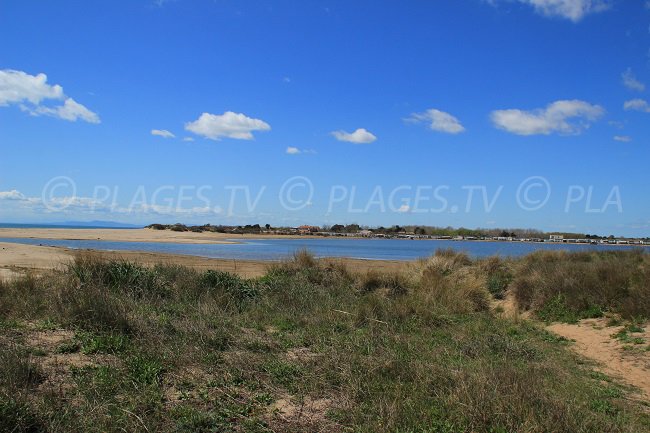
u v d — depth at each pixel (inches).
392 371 239.3
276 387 219.5
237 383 219.3
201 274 468.1
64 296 316.5
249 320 360.2
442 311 433.1
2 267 617.6
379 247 2207.2
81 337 255.0
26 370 195.9
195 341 268.7
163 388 205.2
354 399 205.8
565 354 334.6
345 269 604.7
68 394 186.9
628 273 510.6
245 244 1998.0
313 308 413.1
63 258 786.8
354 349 274.7
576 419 191.8
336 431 179.8
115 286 392.5
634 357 326.3
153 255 999.0
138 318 291.6
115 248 1293.1
